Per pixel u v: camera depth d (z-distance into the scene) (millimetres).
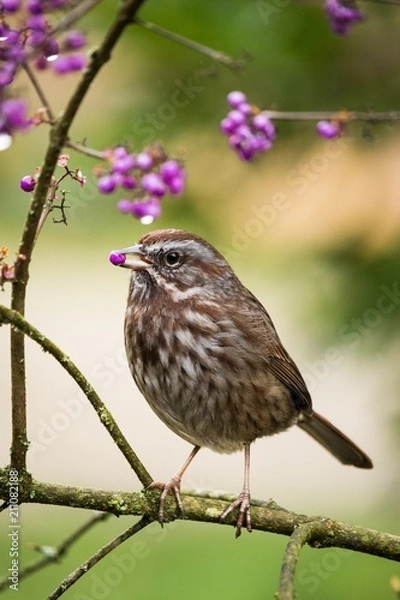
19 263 6848
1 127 5984
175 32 9742
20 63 6020
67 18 5918
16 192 10359
